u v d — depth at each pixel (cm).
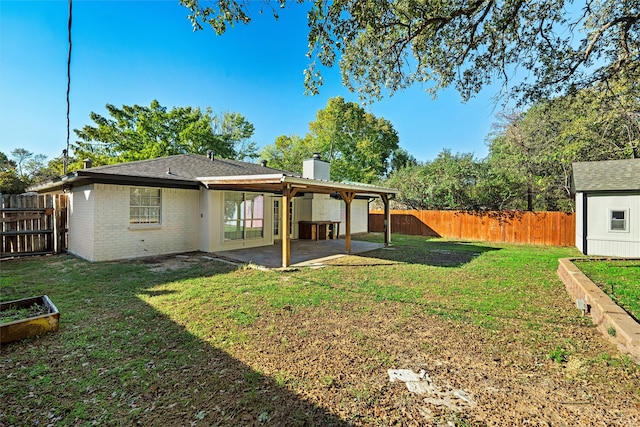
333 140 3019
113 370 279
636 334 311
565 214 1298
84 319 400
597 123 1331
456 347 334
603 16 571
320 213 1513
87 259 812
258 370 283
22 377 266
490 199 1664
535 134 1677
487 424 216
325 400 242
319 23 541
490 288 575
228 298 496
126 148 2362
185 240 968
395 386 261
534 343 343
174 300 481
